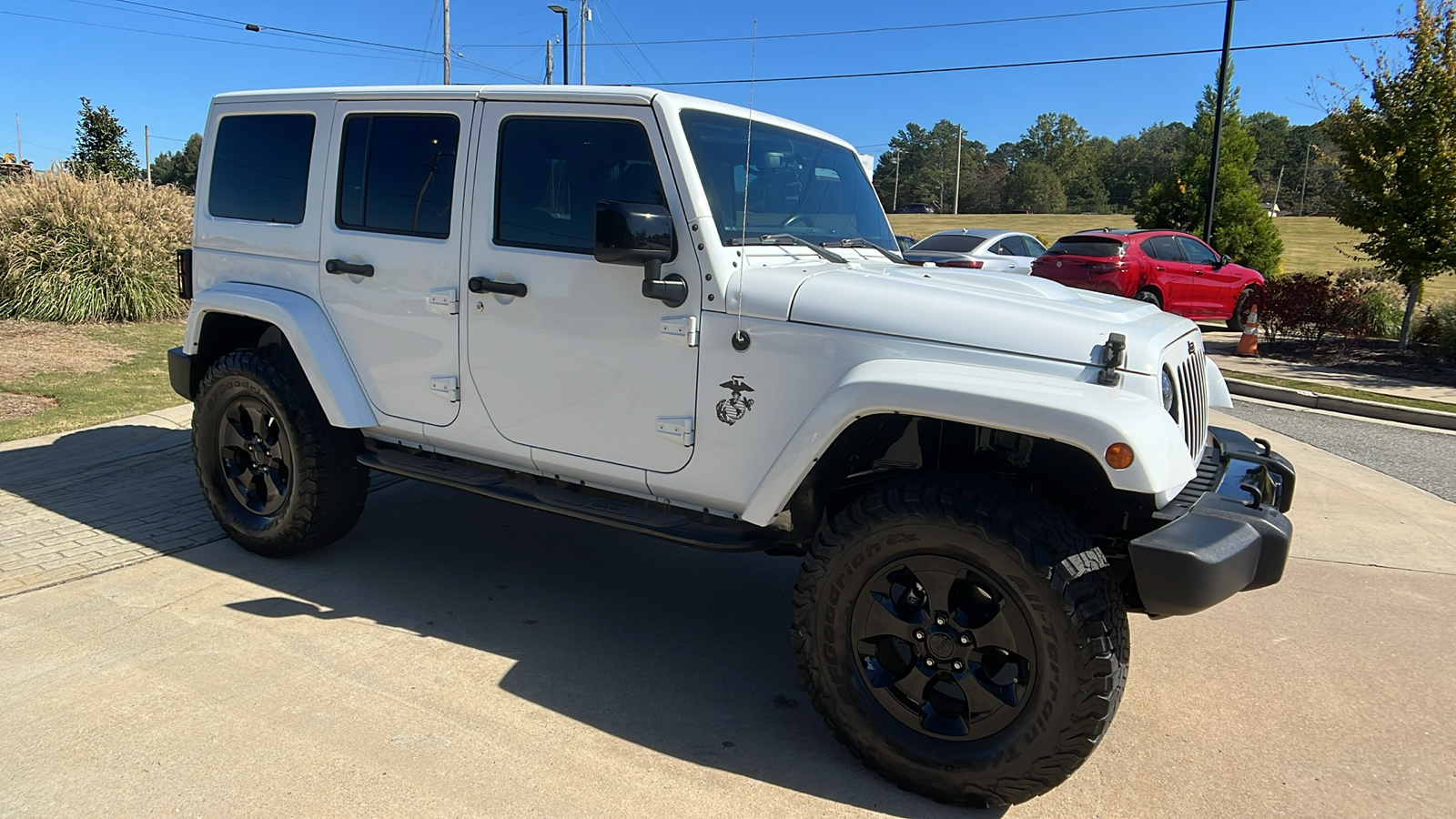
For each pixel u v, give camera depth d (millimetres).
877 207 4098
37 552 4211
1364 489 6176
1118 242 13555
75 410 6781
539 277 3244
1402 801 2701
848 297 2801
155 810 2436
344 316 3807
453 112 3443
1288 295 12867
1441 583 4473
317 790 2547
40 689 3029
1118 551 2832
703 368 2973
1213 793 2721
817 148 3699
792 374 2836
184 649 3354
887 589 2684
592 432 3234
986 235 14078
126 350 9375
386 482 5656
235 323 4379
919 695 2660
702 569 4457
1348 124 12266
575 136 3172
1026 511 2484
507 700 3109
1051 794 2695
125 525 4613
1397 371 11219
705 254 2930
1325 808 2654
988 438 2857
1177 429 2482
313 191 3857
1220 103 16672
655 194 3020
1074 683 2404
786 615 3949
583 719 3014
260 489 4230
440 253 3484
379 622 3668
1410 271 12102
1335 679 3471
